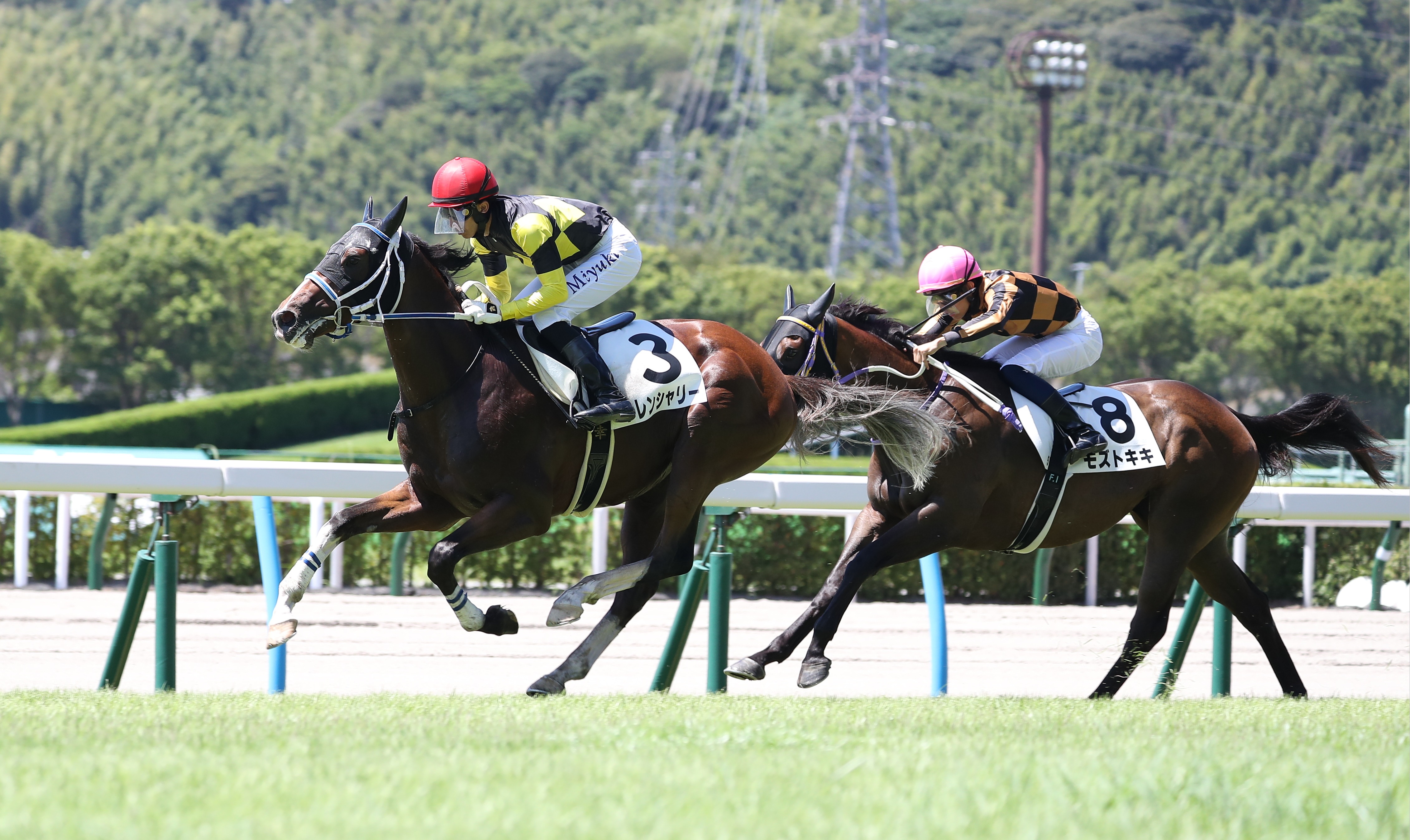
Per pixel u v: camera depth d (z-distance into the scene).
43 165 151.12
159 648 7.40
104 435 47.66
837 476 9.54
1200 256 133.62
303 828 3.48
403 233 6.71
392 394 59.28
